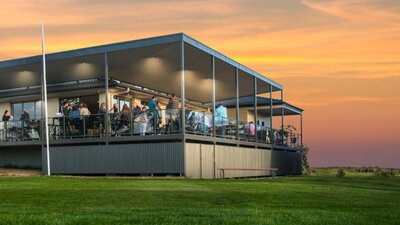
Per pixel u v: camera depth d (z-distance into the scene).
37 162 20.88
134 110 17.81
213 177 18.97
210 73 22.17
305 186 12.81
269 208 7.36
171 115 17.09
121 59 18.55
